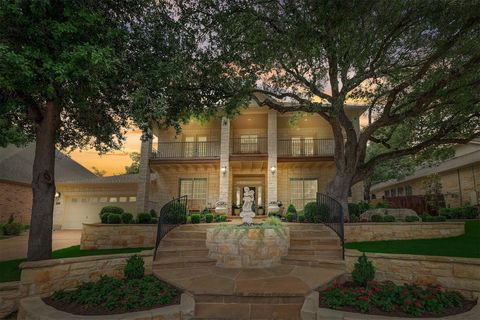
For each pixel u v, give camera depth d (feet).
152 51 23.95
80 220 64.69
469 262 17.22
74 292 17.10
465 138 40.01
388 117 35.53
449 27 24.97
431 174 60.08
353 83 29.60
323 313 14.40
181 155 59.06
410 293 16.08
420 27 26.73
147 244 33.45
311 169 56.65
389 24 26.09
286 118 59.26
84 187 65.72
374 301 15.24
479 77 28.50
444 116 39.27
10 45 15.20
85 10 16.84
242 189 59.77
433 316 13.94
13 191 61.57
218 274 20.99
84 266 19.65
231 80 31.86
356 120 55.06
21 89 16.15
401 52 31.04
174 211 31.09
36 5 15.01
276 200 50.70
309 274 20.70
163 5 24.31
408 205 59.98
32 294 16.98
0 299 16.22
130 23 21.89
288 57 29.94
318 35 24.61
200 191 57.72
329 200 33.06
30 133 28.68
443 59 30.30
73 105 24.54
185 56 25.81
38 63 15.99
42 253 20.21
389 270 20.47
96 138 29.91
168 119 28.94
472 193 53.06
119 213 39.19
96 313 14.75
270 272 21.42
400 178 70.18
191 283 18.81
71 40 16.76
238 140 60.59
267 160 52.49
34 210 20.67
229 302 17.12
